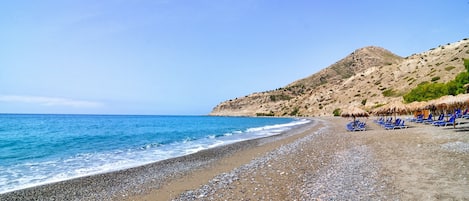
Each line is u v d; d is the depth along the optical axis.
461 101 22.30
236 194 8.82
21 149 23.27
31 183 12.06
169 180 11.91
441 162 10.40
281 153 16.86
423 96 60.88
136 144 26.94
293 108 154.62
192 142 28.52
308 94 159.25
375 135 22.86
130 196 9.80
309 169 11.58
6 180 12.62
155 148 23.81
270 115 169.00
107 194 10.20
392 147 15.17
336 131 33.41
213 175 12.41
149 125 67.25
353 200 7.34
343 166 11.53
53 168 15.27
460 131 19.20
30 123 70.38
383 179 8.95
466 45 95.44
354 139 21.45
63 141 29.69
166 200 9.08
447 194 7.09
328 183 9.14
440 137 16.91
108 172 13.98
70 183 11.86
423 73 95.25
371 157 12.91
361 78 133.88
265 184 9.73
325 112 121.31
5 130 46.00
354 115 35.50
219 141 29.39
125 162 17.05
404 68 112.00
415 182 8.30
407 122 36.00
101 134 38.94
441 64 92.62
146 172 13.77
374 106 63.47
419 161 10.94
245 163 14.98
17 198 9.95
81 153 21.03
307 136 28.94
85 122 79.12
